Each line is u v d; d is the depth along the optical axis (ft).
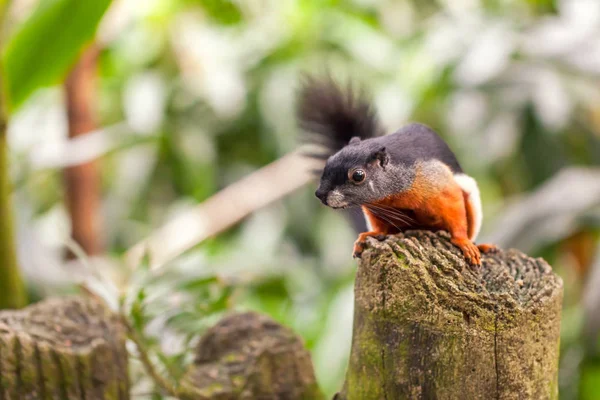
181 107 41.78
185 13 44.42
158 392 17.99
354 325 13.93
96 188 32.50
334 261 40.78
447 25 37.09
